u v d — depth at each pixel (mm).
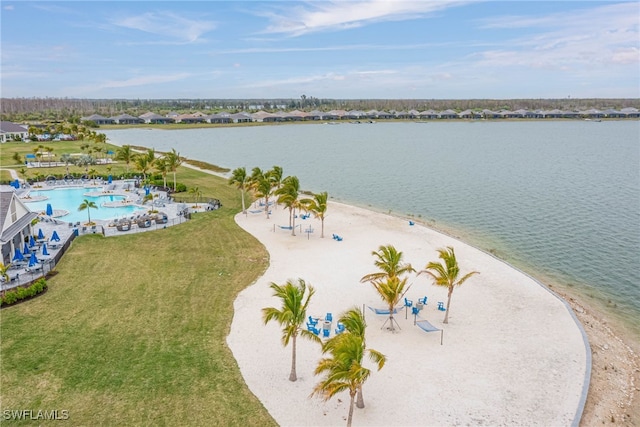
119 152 96062
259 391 24953
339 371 20047
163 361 27266
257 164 123625
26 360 26844
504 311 35188
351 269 43656
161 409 23094
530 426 22688
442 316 34344
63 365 26484
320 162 126875
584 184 92875
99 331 30531
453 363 28016
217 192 81188
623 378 27781
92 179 87812
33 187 79688
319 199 53344
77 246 48000
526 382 26172
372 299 37125
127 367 26516
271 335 30859
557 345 30281
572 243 54812
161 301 35469
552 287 41812
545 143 175750
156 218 57844
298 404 23984
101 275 40250
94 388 24516
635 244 54250
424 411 23625
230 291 37844
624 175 103438
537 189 87938
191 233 54281
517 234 58750
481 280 41312
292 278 41094
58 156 116625
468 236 57812
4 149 130875
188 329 31281
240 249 48906
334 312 34781
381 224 61125
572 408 24062
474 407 23969
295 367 26328
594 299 39406
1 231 40188
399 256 32781
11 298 34031
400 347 29844
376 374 26750
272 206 69688
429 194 84250
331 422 22703
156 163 82625
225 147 165125
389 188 90312
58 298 35406
